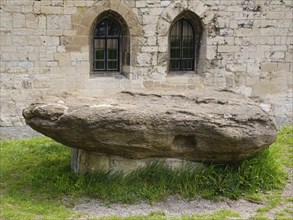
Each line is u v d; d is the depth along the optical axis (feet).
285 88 45.98
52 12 40.81
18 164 28.68
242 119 22.63
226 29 44.16
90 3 41.47
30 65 41.14
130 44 43.04
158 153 23.36
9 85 41.06
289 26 45.06
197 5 43.34
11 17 40.09
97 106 22.79
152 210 21.53
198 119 22.22
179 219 20.30
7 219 20.40
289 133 37.50
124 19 42.47
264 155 25.00
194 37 45.68
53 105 23.09
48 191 23.68
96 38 43.91
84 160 24.44
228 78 45.03
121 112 22.09
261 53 45.09
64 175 24.70
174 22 44.80
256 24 44.52
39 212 21.13
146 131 22.15
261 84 45.60
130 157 23.44
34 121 23.31
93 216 20.84
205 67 44.62
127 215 20.97
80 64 42.27
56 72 41.81
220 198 22.81
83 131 22.27
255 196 22.99
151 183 23.41
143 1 42.47
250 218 20.80
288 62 45.65
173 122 22.25
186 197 22.70
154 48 43.42
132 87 43.68
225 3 43.73
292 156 30.83
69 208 21.70
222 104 24.22
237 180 23.57
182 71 46.03
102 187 23.03
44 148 32.04
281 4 44.57
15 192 23.70
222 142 22.36
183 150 23.21
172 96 25.71
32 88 41.50
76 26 41.55
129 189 22.82
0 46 40.29
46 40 41.11
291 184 25.17
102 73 44.39
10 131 39.68
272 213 21.45
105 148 23.02
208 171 23.59
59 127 22.56
